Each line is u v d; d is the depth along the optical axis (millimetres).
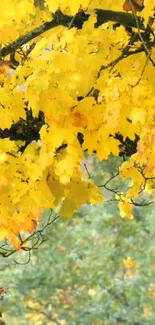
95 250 10672
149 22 3137
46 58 2727
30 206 2982
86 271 10625
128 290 10359
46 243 10430
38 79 2693
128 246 10734
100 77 2877
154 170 3000
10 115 2941
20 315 10547
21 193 2971
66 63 2746
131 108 2836
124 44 3088
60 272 10602
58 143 2900
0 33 3168
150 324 10148
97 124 2938
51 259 10516
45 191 3039
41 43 2820
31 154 3006
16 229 3109
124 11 3162
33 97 2781
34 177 2961
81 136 3674
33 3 3010
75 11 2828
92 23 2965
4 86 3125
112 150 3086
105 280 10562
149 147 2943
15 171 2963
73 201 3223
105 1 3125
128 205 4078
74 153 2939
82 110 2895
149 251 10586
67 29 2953
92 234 10750
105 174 11141
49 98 2811
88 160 11258
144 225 10883
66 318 10523
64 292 10719
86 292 10656
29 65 2822
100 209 10867
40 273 10492
